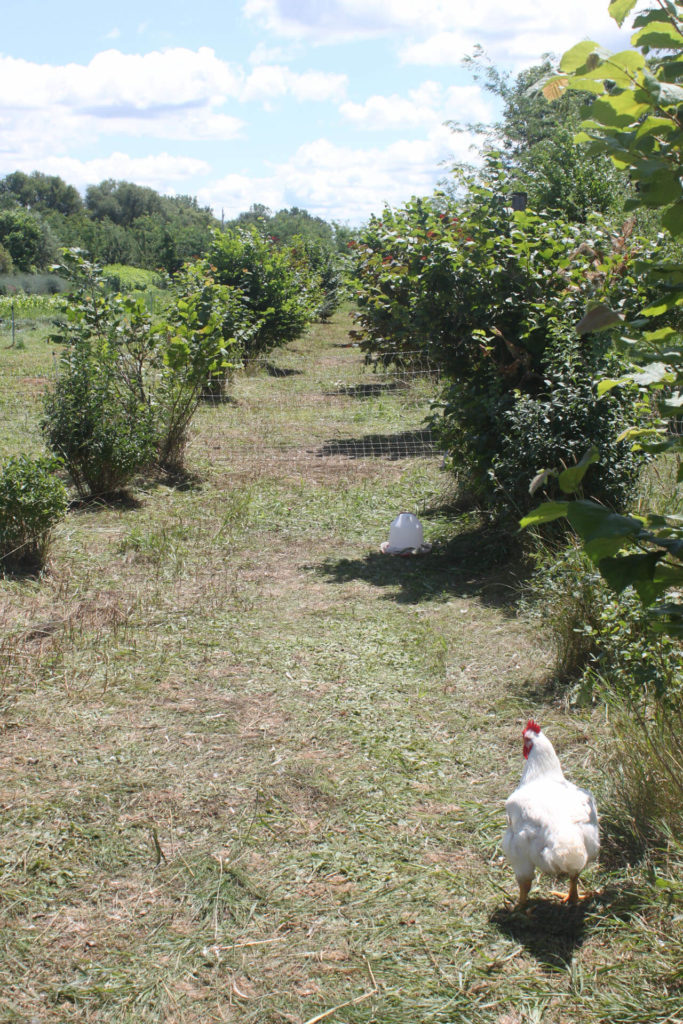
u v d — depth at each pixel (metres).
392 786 4.40
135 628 6.53
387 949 3.24
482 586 7.39
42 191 120.88
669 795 3.78
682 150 1.78
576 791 3.43
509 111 25.16
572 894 3.41
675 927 3.21
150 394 11.66
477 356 8.63
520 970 3.09
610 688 4.78
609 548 1.72
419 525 8.41
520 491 7.64
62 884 3.66
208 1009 2.97
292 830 4.04
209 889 3.62
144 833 4.02
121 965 3.19
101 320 11.45
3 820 4.09
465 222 8.54
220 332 12.45
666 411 1.97
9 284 49.22
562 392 7.39
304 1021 2.89
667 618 2.07
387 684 5.60
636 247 7.86
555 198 16.42
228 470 11.76
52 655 5.96
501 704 5.23
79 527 9.09
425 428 14.22
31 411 14.12
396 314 8.82
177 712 5.25
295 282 23.03
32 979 3.12
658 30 1.76
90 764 4.63
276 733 4.98
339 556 8.42
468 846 3.89
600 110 1.69
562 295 7.89
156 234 76.12
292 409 16.08
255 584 7.61
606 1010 2.85
